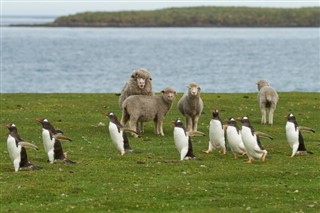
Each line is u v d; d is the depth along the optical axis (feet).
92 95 201.98
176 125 108.17
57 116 159.43
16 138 98.94
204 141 129.08
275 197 86.48
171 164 104.42
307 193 88.48
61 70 449.06
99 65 505.25
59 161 104.99
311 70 454.81
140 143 126.00
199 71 447.01
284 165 104.22
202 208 81.76
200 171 100.12
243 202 84.17
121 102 144.46
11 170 100.63
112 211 80.64
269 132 140.15
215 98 193.77
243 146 108.17
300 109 172.86
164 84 353.72
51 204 83.10
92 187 90.38
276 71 444.96
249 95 203.72
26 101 184.55
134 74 142.00
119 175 96.99
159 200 84.74
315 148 119.75
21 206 82.43
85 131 139.85
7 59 562.25
